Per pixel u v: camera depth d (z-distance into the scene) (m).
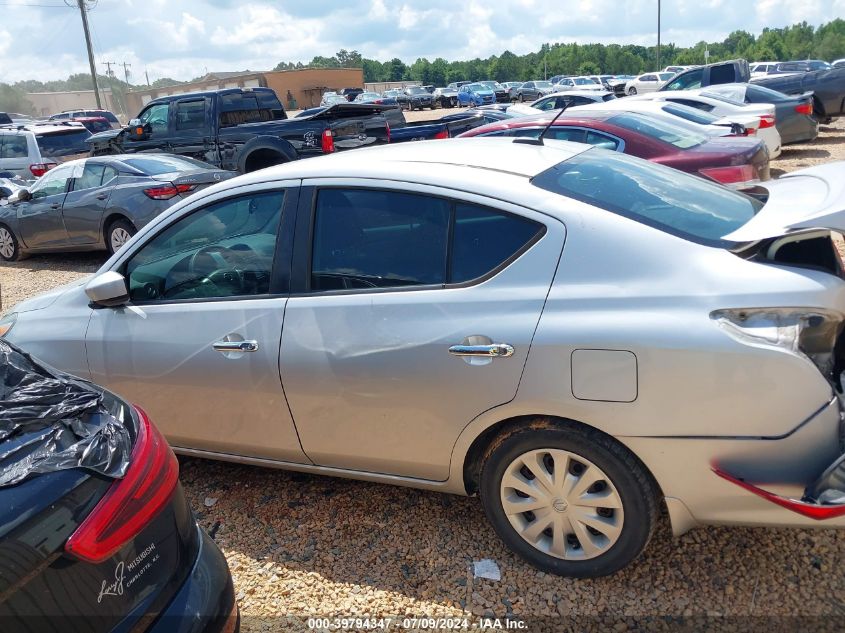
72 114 32.06
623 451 2.47
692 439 2.34
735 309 2.28
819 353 2.35
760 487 2.30
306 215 3.04
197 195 3.35
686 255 2.43
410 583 2.80
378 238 2.90
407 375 2.73
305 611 2.69
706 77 18.34
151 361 3.30
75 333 3.53
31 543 1.57
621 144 6.89
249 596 2.79
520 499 2.74
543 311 2.51
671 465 2.39
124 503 1.79
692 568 2.75
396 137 10.45
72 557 1.64
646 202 2.79
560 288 2.52
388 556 2.97
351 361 2.84
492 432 2.75
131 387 3.41
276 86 60.59
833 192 2.58
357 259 2.93
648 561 2.80
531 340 2.49
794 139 14.29
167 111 11.27
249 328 3.07
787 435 2.25
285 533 3.19
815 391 2.24
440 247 2.77
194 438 3.38
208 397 3.22
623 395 2.38
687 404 2.31
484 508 2.85
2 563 1.51
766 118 11.07
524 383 2.52
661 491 2.48
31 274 9.66
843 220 2.25
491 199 2.71
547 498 2.66
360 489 3.49
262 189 3.18
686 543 2.90
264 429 3.16
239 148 10.61
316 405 2.97
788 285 2.26
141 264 3.46
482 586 2.75
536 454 2.64
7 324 3.84
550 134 7.25
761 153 6.84
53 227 9.70
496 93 44.78
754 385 2.24
